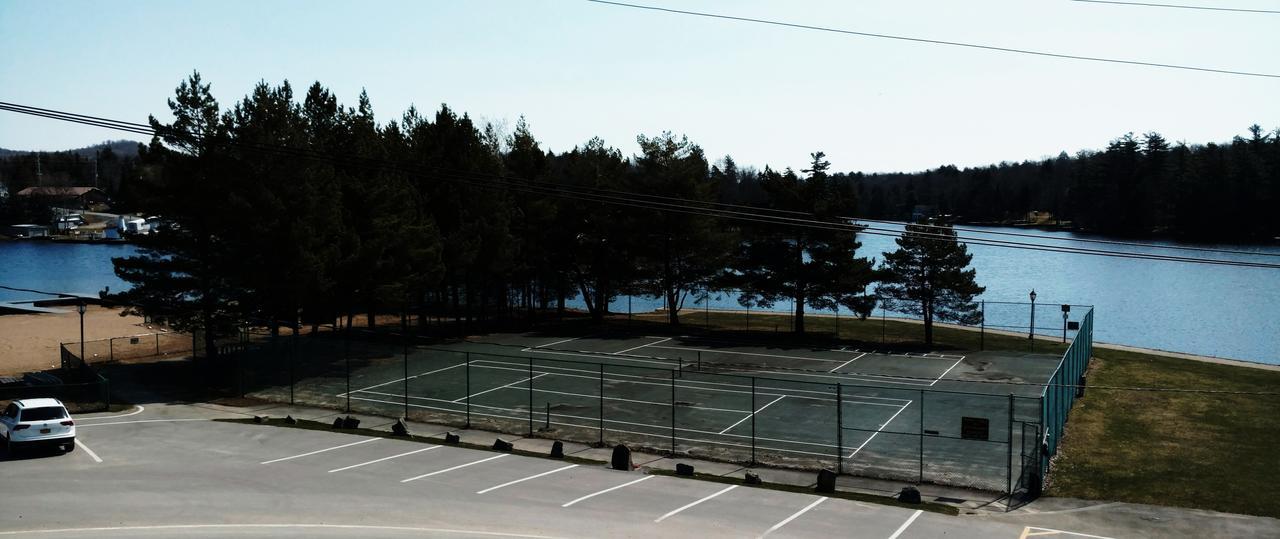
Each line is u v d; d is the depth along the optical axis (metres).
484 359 54.44
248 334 53.59
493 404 41.12
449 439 33.41
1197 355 59.31
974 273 60.50
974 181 195.50
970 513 25.11
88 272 147.88
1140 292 113.06
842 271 63.12
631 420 37.75
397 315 78.94
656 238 69.94
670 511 24.33
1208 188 132.75
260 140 46.69
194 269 48.34
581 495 25.89
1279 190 128.50
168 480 26.20
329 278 50.75
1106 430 36.41
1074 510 25.50
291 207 47.81
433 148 65.81
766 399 42.12
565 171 75.12
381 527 21.91
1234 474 29.56
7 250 190.62
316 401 41.81
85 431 34.31
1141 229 145.50
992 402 41.50
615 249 70.62
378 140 60.78
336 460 29.84
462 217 63.31
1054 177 189.62
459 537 21.23
